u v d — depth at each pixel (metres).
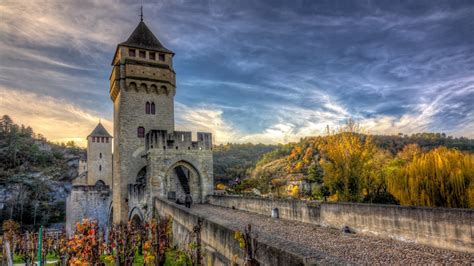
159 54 42.44
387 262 10.16
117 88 40.31
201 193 34.94
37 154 124.94
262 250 7.23
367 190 30.64
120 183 38.34
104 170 93.19
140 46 41.09
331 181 31.27
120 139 38.84
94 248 15.59
